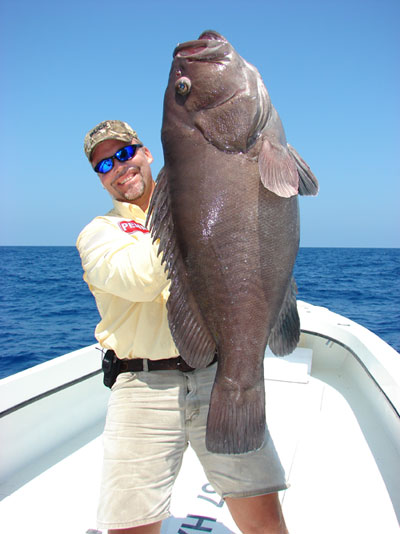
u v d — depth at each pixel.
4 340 8.58
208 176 1.54
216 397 1.61
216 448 1.59
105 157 1.98
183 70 1.59
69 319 10.90
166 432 1.80
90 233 1.83
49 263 37.88
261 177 1.46
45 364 2.96
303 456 2.75
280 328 1.72
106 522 1.68
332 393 3.64
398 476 2.56
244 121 1.53
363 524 2.21
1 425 2.57
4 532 2.22
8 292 16.66
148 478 1.74
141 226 1.96
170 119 1.62
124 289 1.63
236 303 1.57
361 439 2.94
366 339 3.52
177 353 1.83
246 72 1.58
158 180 1.64
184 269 1.63
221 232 1.54
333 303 13.97
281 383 3.76
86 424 3.22
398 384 2.62
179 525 2.23
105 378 1.97
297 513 2.28
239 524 1.85
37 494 2.49
